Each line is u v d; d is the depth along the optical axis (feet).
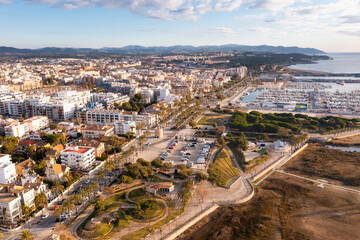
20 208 650.84
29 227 622.13
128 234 596.29
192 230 633.20
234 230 631.56
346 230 622.54
